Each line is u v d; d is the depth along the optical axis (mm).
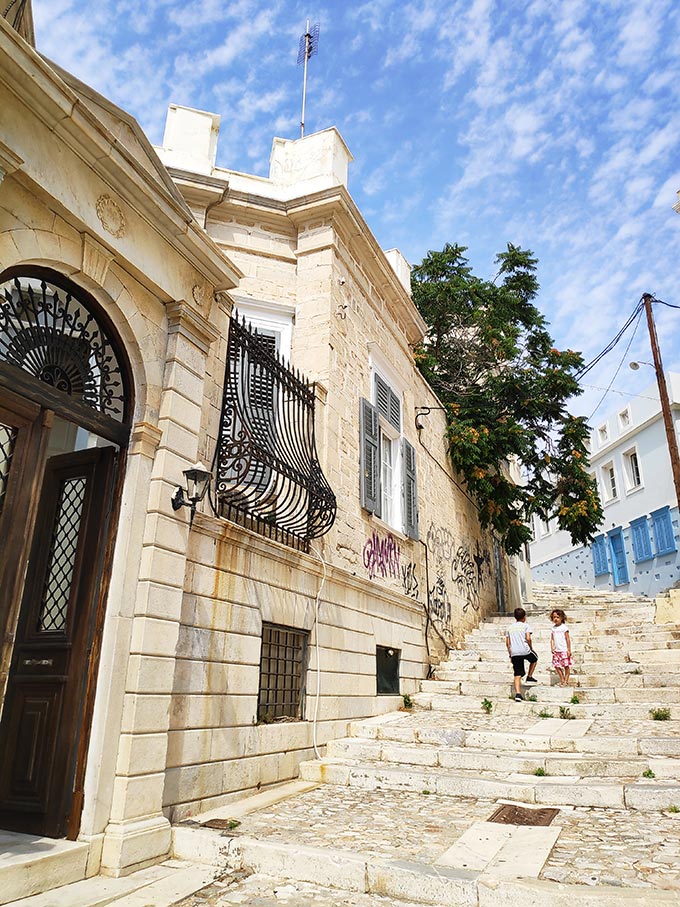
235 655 5559
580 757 6086
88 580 4414
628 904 3158
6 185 3715
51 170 3949
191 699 4973
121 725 4211
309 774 6297
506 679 10234
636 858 3824
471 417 15047
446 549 13023
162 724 4445
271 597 6238
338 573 7695
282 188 9633
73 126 4020
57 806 3971
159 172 4906
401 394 11461
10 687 4418
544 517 16422
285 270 9125
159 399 4898
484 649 12570
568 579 29828
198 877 3906
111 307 4547
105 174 4359
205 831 4371
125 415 4727
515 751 6586
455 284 16625
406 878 3600
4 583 3660
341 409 8617
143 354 4770
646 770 5688
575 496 16094
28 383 3926
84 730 4105
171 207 4879
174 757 4723
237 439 5840
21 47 3604
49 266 4090
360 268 10039
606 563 26125
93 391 4527
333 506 7176
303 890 3734
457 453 14203
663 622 11969
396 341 11516
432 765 6418
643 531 23484
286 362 8570
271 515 6117
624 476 25062
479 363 16594
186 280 5254
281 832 4426
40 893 3488
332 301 8727
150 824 4191
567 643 9289
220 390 5906
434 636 11445
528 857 3838
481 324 16438
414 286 17266
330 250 8922
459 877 3512
